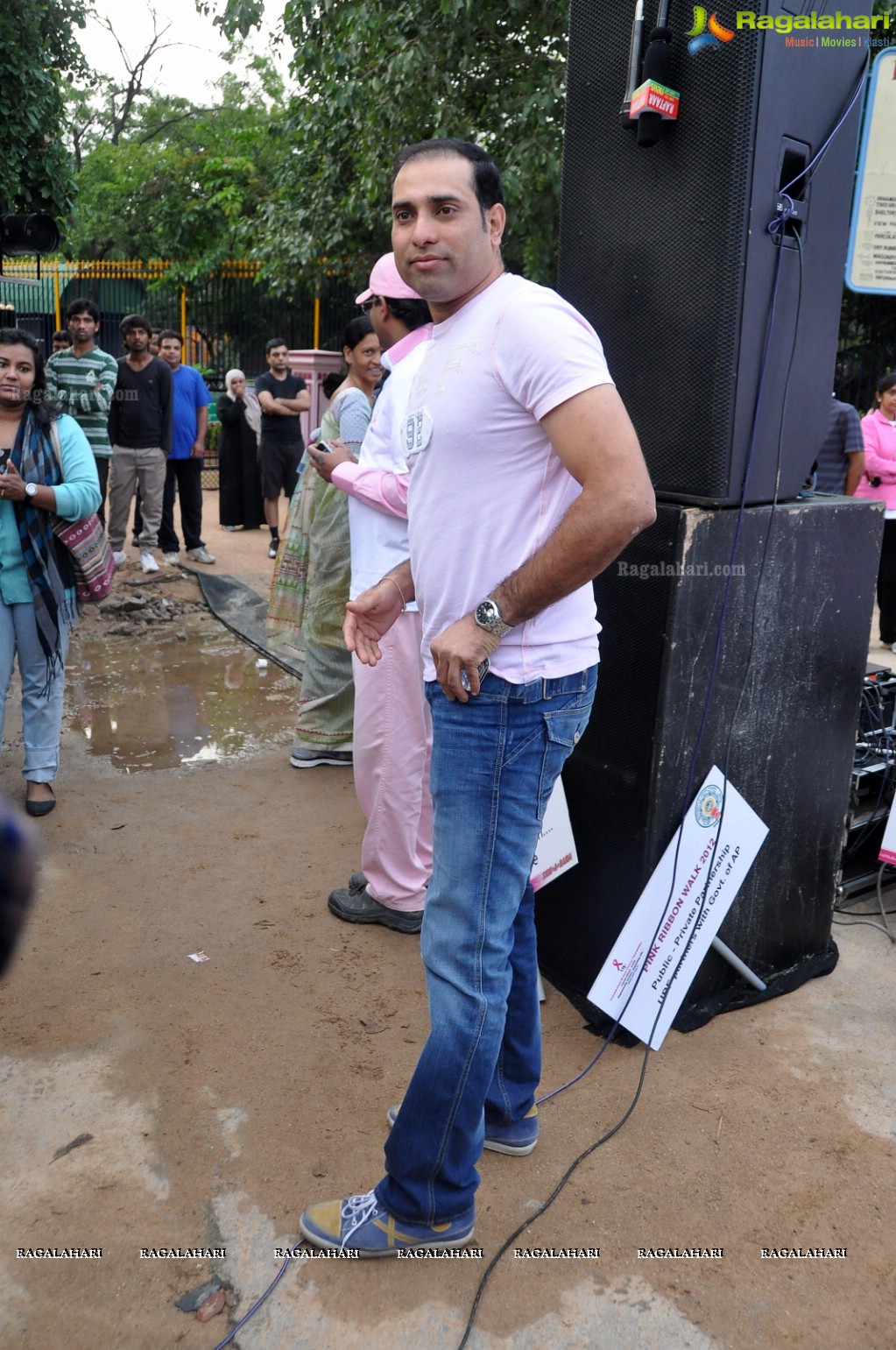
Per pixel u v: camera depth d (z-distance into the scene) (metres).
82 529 4.01
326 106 10.10
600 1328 2.03
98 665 6.34
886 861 3.30
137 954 3.22
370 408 4.23
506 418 1.88
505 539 1.92
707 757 2.79
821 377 2.82
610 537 1.76
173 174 20.14
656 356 2.66
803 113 2.51
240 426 10.73
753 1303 2.09
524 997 2.36
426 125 8.62
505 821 2.02
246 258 14.49
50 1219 2.24
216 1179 2.36
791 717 2.94
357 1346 1.98
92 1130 2.49
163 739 5.09
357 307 13.55
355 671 3.25
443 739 2.02
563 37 8.08
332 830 4.13
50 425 3.93
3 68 10.15
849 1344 2.01
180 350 8.73
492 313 1.88
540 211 8.62
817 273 2.69
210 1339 1.99
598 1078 2.72
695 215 2.51
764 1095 2.68
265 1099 2.61
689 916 2.80
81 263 16.34
